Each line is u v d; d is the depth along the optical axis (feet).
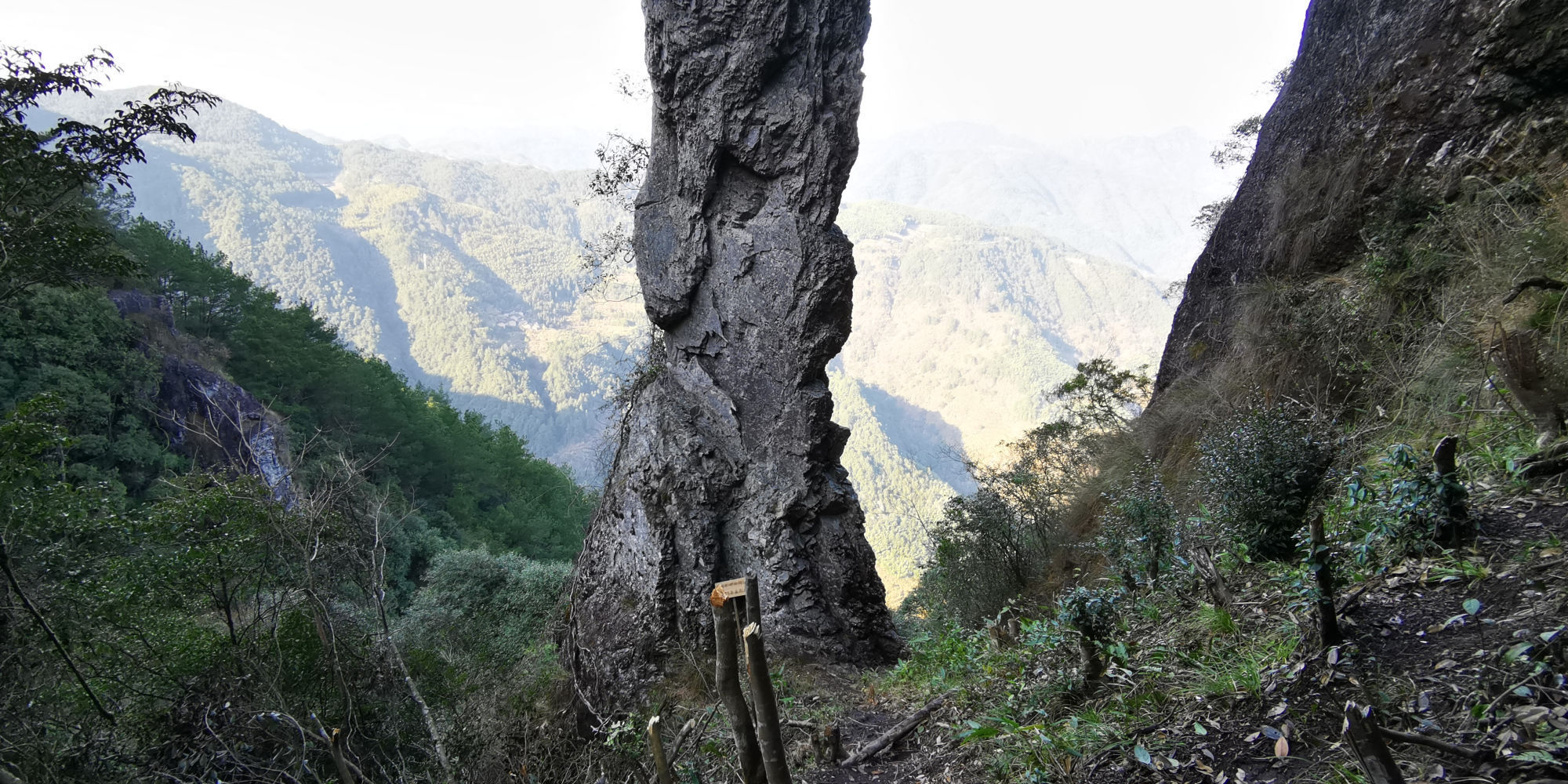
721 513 32.24
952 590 34.88
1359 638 10.82
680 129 31.99
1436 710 8.95
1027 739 14.10
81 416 78.38
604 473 41.65
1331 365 25.44
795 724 22.84
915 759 17.95
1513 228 21.39
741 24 30.04
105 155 32.35
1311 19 39.22
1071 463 43.06
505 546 143.13
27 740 22.82
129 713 25.43
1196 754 10.77
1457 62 27.17
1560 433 13.41
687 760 19.26
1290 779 9.28
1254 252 36.35
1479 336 18.86
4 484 25.72
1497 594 10.40
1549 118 23.54
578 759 22.04
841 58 31.35
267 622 29.27
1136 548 21.63
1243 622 13.97
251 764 22.40
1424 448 17.20
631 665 30.50
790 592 30.63
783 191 31.48
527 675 34.58
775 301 31.60
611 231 45.34
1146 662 14.23
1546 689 8.23
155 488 75.41
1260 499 15.29
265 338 134.51
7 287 33.94
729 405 32.42
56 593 25.44
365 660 26.78
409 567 91.76
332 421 129.49
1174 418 33.83
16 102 30.83
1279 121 38.99
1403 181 27.78
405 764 25.08
